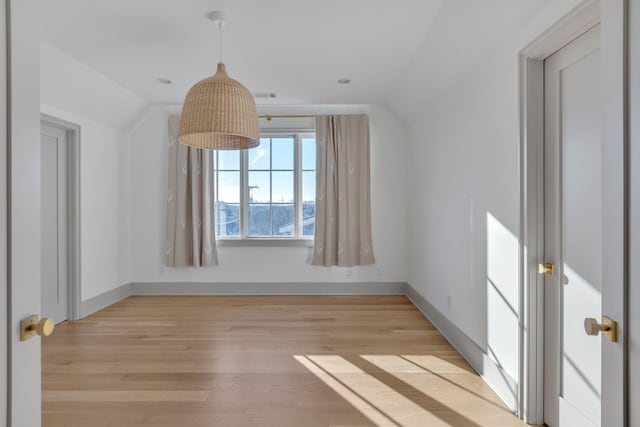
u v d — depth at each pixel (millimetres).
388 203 4777
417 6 2363
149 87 3930
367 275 4789
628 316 873
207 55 3123
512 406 2104
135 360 2770
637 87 831
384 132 4773
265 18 2514
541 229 1959
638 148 827
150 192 4758
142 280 4758
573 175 1746
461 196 2926
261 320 3727
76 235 3801
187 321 3705
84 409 2109
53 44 2898
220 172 4840
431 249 3729
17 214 846
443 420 2012
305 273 4793
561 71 1830
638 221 833
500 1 1908
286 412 2086
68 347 3027
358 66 3398
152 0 2297
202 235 4645
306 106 4719
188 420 2008
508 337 2170
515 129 2068
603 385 949
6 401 824
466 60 2615
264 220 4871
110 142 4371
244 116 2203
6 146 824
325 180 4652
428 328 3492
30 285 888
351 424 1979
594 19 1551
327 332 3375
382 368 2635
